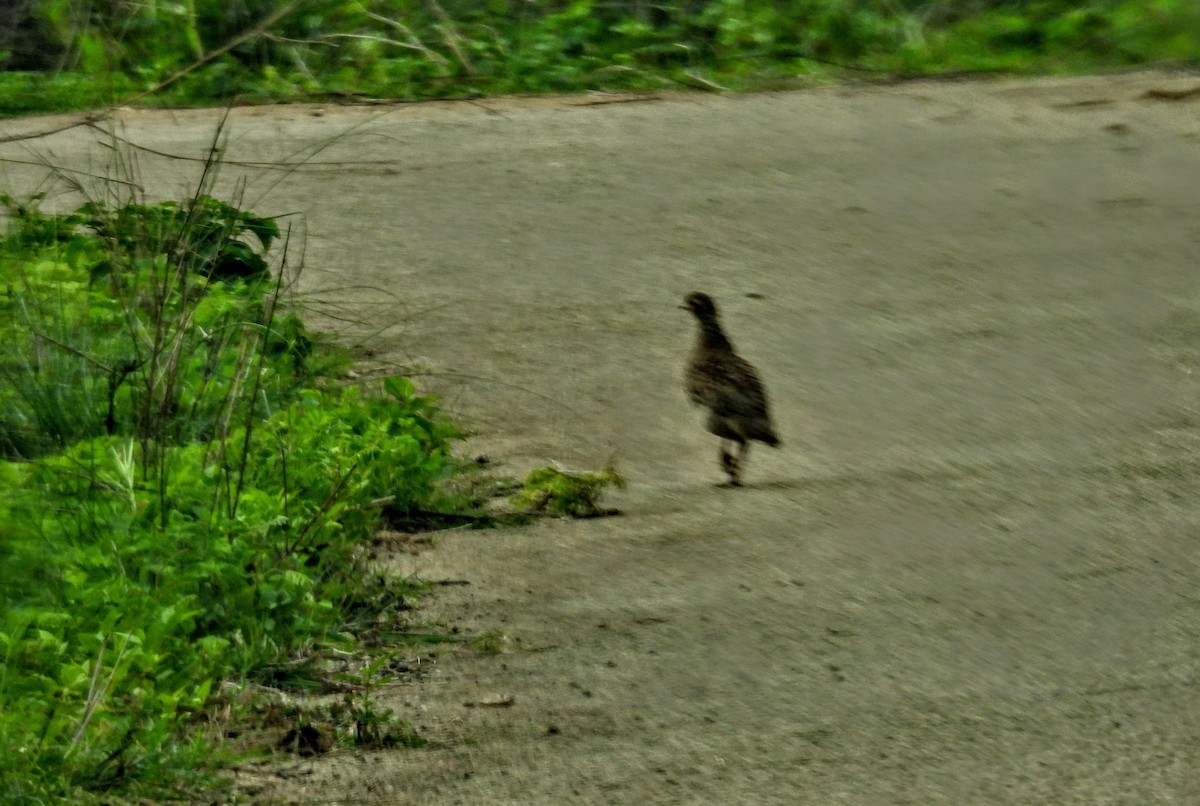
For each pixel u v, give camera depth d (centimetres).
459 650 1322
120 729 1110
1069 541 1572
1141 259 2527
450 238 2584
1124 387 2034
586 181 2925
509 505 1644
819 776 1130
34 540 1335
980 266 2492
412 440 1644
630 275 2439
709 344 1752
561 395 1984
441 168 2997
